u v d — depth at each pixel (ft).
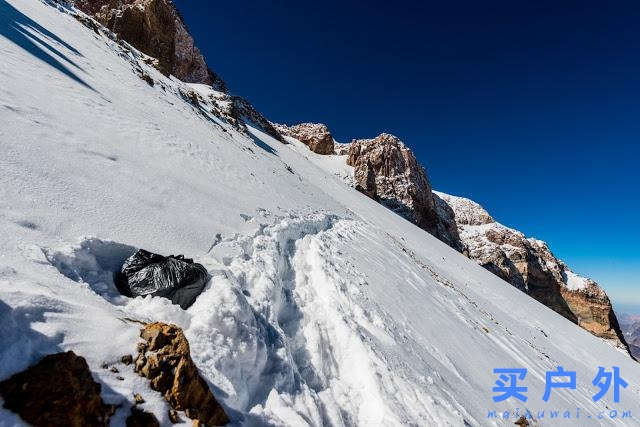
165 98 71.87
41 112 23.80
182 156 36.55
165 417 8.87
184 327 13.35
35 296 9.52
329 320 23.77
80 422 7.47
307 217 47.37
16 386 7.30
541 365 51.75
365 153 270.87
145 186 23.13
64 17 79.10
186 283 14.84
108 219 17.28
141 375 9.36
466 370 30.81
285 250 31.27
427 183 277.44
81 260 13.52
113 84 50.11
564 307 277.85
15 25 41.39
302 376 18.70
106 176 21.12
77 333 9.33
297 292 25.91
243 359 14.25
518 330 71.87
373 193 244.63
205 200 27.66
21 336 8.18
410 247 104.06
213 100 157.48
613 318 280.10
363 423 17.56
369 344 22.22
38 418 7.09
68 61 43.75
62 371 7.76
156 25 174.19
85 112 30.01
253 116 233.55
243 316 15.49
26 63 32.14
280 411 13.78
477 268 142.82
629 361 106.11
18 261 11.17
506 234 298.97
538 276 280.72
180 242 19.80
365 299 30.17
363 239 59.67
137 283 14.24
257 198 39.45
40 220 14.08
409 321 32.55
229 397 11.73
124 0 171.42
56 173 17.95
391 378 20.18
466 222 323.16
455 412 21.01
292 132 315.37
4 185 14.70
